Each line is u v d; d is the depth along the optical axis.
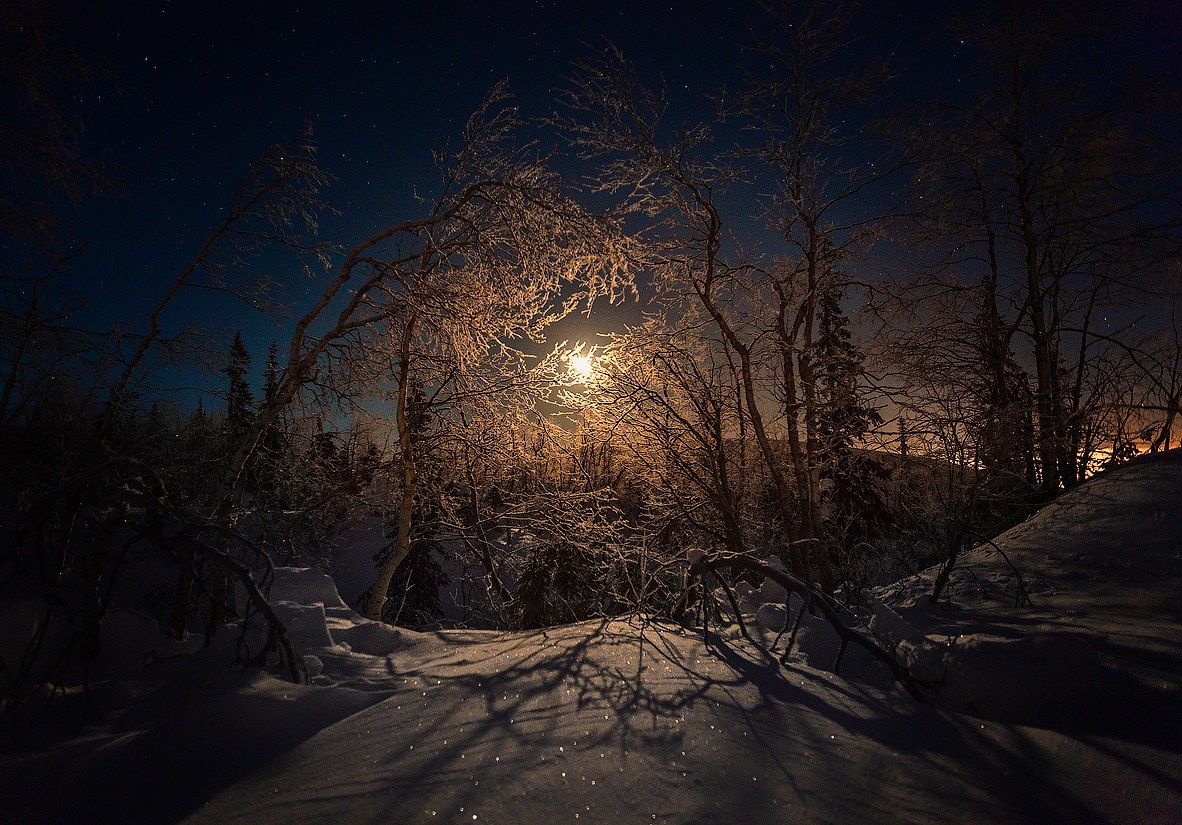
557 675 4.29
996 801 3.05
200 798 2.89
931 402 8.67
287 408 9.72
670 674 4.37
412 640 5.32
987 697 4.04
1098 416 10.61
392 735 3.47
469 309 9.58
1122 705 3.89
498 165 10.02
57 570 5.03
